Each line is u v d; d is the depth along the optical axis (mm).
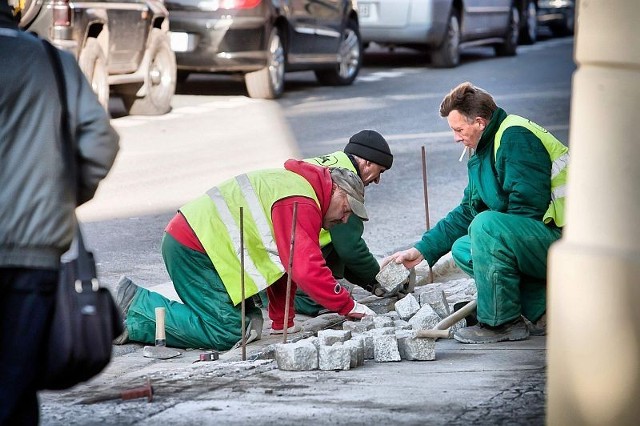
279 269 14977
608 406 9898
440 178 27188
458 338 14938
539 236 14656
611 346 9836
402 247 21031
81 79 9500
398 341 13945
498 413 11305
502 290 14719
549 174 14883
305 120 35688
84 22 31891
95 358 9453
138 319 15281
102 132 9500
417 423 10930
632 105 9883
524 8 61125
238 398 11953
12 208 9141
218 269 14945
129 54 34469
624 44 9859
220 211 15039
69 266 9438
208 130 33844
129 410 11461
